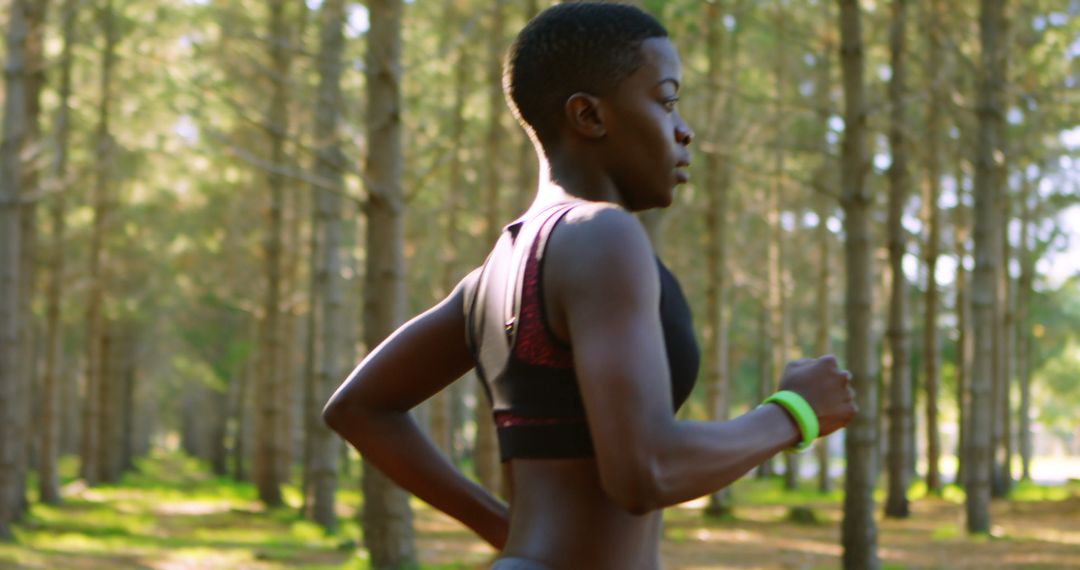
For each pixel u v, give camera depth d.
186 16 21.05
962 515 20.55
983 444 20.22
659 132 1.98
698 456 1.75
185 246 33.16
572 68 1.98
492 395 2.06
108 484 38.28
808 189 31.38
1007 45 21.42
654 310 1.81
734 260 35.50
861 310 13.92
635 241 1.83
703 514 25.53
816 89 27.36
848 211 14.02
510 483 2.03
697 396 37.62
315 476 22.17
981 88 19.58
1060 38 24.48
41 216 30.11
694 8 15.00
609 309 1.78
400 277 14.49
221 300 36.34
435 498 2.33
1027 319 37.34
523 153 22.80
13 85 17.69
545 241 1.91
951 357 43.12
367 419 2.30
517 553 1.94
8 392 17.91
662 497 1.73
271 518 26.19
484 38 23.92
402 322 14.50
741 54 27.28
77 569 15.28
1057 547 18.67
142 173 28.05
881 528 22.58
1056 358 53.12
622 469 1.71
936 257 28.69
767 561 17.38
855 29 13.98
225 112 19.17
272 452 29.42
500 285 2.03
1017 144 25.92
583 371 1.76
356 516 25.73
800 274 37.69
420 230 32.25
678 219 30.94
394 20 14.69
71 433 56.50
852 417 1.94
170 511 27.78
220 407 50.09
